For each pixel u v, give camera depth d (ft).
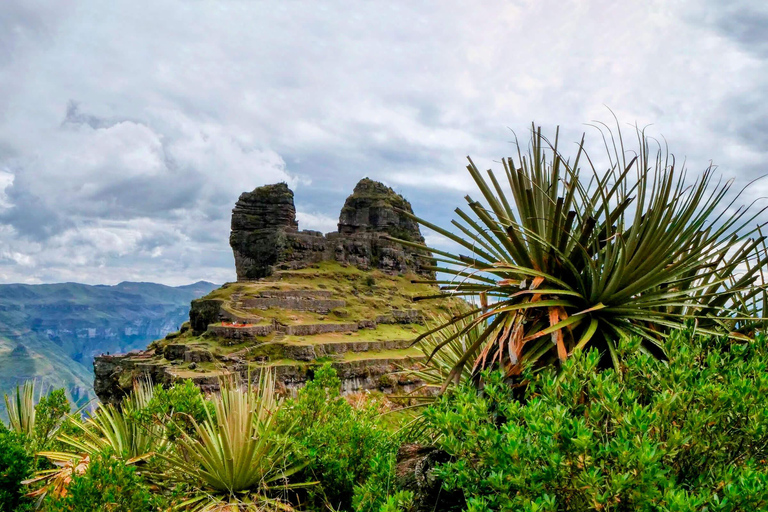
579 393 10.93
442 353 20.17
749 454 9.91
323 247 413.39
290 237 404.77
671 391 10.39
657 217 14.90
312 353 214.90
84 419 24.21
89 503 13.34
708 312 16.19
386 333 291.38
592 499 8.46
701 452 9.87
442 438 11.06
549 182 17.65
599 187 14.60
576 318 14.64
